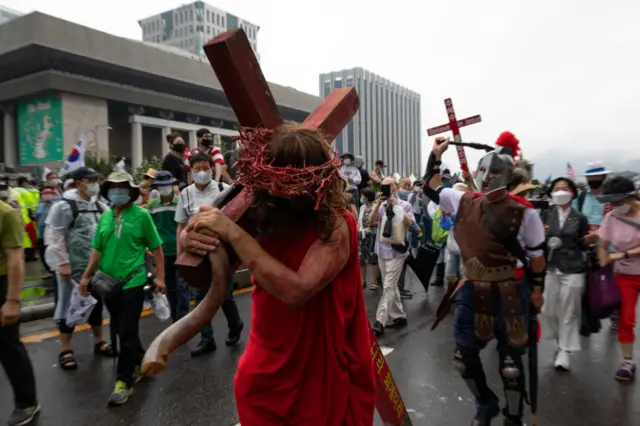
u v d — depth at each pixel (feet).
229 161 25.57
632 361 15.48
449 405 13.56
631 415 12.91
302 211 5.29
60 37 105.29
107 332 20.66
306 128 5.29
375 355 7.23
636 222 15.10
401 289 27.02
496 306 10.59
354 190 33.86
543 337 17.61
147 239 14.73
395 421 7.79
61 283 16.51
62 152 111.55
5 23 105.50
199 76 134.51
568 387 14.73
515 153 14.19
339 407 5.65
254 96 5.39
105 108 119.14
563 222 16.17
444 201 11.85
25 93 113.29
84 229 16.39
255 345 5.80
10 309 12.21
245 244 4.86
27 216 38.83
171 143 28.45
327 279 5.06
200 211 5.05
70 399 14.07
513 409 10.64
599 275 15.60
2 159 125.70
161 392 14.48
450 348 18.31
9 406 13.98
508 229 10.34
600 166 21.68
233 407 13.51
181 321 4.79
